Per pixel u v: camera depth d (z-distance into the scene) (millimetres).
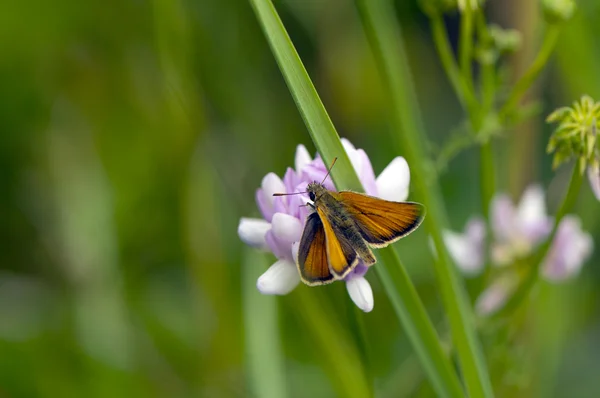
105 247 487
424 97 576
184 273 501
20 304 491
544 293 452
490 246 429
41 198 497
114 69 502
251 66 495
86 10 500
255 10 379
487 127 425
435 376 393
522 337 451
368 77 506
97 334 479
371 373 404
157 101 492
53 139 502
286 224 387
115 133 501
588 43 461
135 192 500
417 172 411
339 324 429
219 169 487
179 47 466
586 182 462
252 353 426
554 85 498
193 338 481
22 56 508
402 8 549
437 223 406
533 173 463
